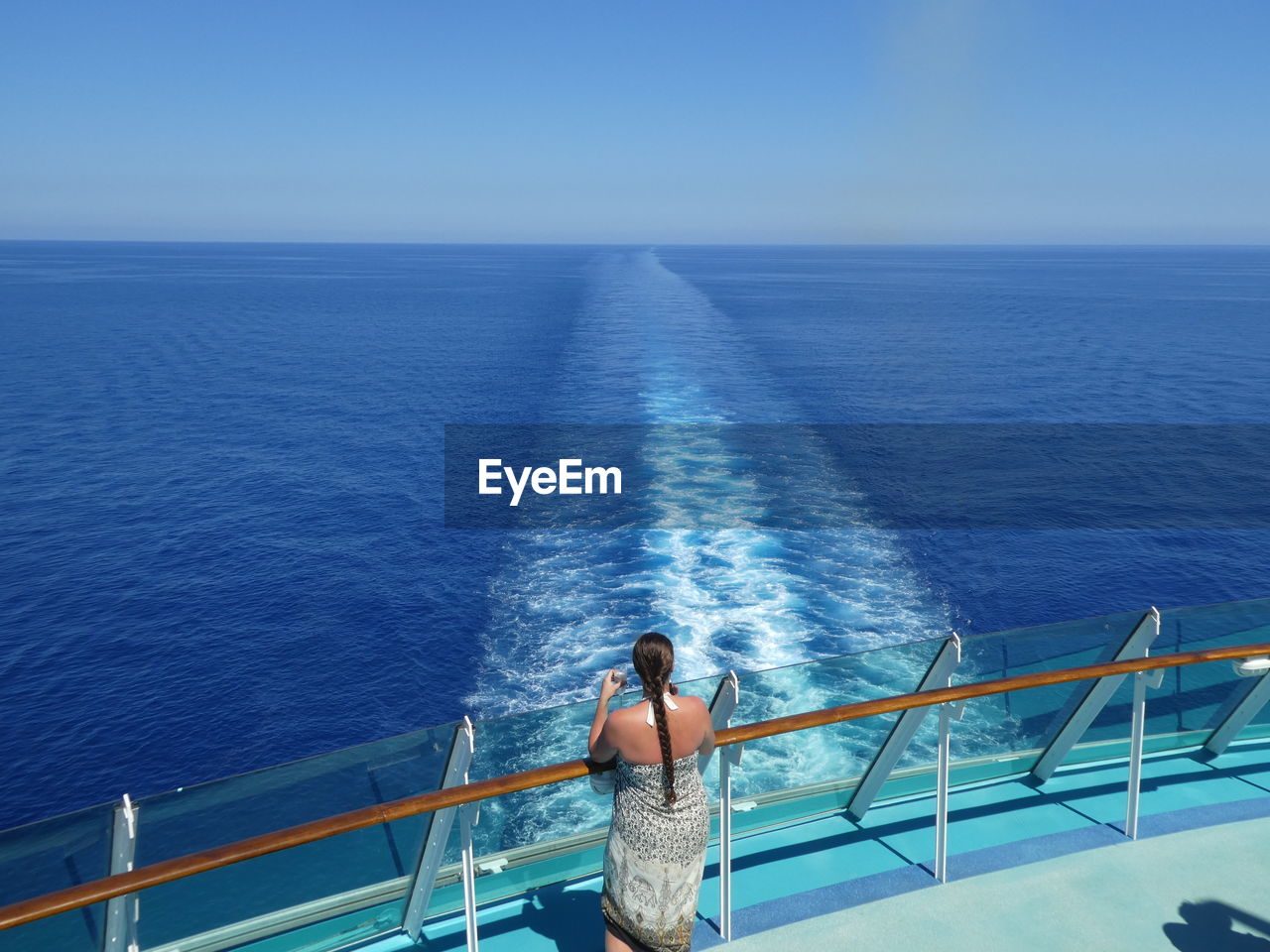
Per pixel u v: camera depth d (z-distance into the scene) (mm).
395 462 40281
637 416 44250
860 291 148375
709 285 153500
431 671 20484
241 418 50875
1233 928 3576
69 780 18047
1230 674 5016
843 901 3775
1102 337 86812
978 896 3793
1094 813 4496
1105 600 25531
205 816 3273
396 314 111688
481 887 3877
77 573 28406
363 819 2873
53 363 72625
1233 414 51562
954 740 4668
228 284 180750
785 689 4523
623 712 2869
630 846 2918
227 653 22844
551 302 120938
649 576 22953
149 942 3277
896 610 21172
